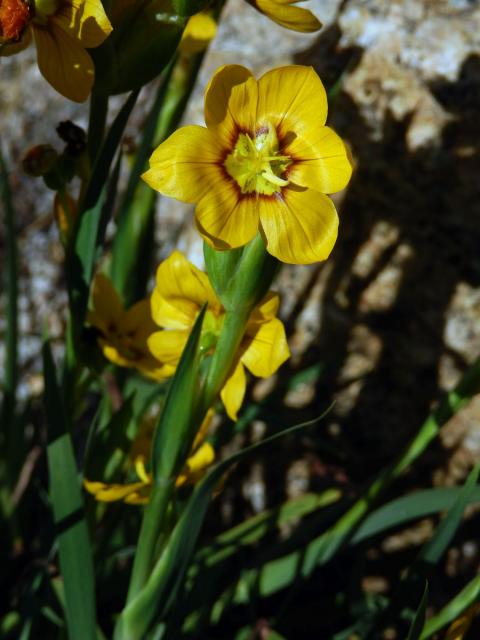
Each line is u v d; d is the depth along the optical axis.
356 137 0.38
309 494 0.38
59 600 0.33
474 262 0.38
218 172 0.27
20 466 0.39
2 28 0.28
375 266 0.39
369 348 0.39
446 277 0.38
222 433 0.36
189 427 0.28
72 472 0.30
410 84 0.37
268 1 0.28
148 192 0.35
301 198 0.27
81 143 0.30
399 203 0.38
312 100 0.27
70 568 0.30
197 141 0.27
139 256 0.36
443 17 0.37
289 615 0.38
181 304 0.29
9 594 0.38
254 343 0.28
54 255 0.46
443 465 0.40
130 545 0.37
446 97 0.37
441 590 0.40
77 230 0.30
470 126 0.37
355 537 0.33
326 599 0.39
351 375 0.40
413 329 0.39
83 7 0.27
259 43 0.42
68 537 0.30
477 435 0.39
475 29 0.37
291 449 0.41
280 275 0.40
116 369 0.35
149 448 0.32
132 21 0.28
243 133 0.27
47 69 0.28
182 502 0.34
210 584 0.35
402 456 0.32
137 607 0.29
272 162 0.27
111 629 0.36
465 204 0.37
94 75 0.28
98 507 0.33
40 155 0.30
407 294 0.39
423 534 0.40
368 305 0.39
